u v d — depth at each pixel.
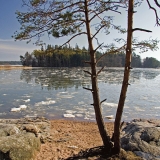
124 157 3.23
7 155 3.66
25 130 5.44
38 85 21.81
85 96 15.73
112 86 21.44
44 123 7.16
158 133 3.81
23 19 3.67
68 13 3.56
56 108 11.80
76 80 26.59
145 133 3.85
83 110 11.39
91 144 5.75
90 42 3.75
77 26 3.87
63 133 6.91
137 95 16.58
